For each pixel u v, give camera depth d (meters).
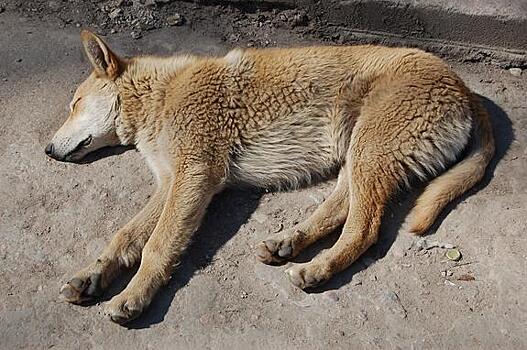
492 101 2.45
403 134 2.17
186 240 2.14
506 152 2.33
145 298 2.07
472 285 2.12
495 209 2.23
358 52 2.27
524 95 2.47
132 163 2.31
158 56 2.46
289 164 2.27
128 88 2.29
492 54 2.52
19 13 2.61
